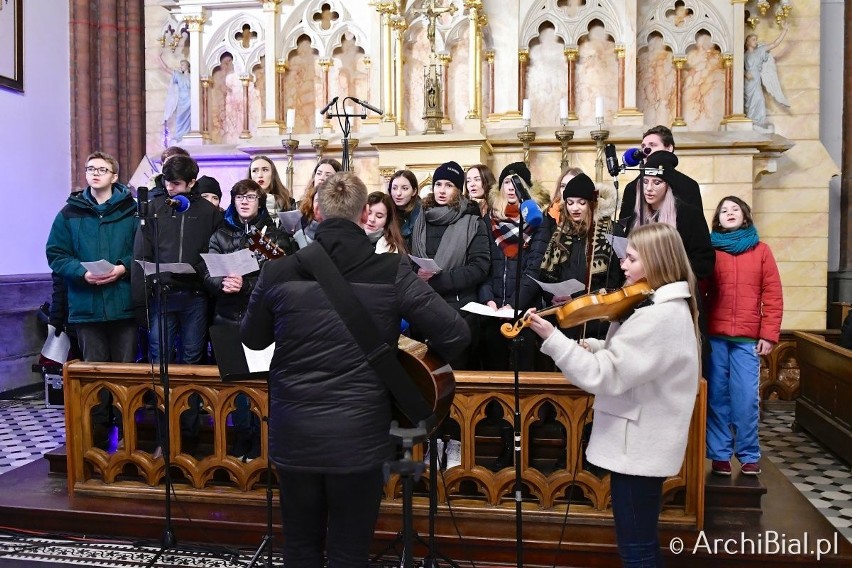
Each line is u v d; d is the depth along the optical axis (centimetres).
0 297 767
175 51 908
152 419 492
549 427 461
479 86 745
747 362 421
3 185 796
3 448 584
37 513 404
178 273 444
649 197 390
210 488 409
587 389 251
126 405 414
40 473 465
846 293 807
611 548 348
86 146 895
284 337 243
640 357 248
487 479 380
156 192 495
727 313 422
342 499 243
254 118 860
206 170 841
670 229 263
